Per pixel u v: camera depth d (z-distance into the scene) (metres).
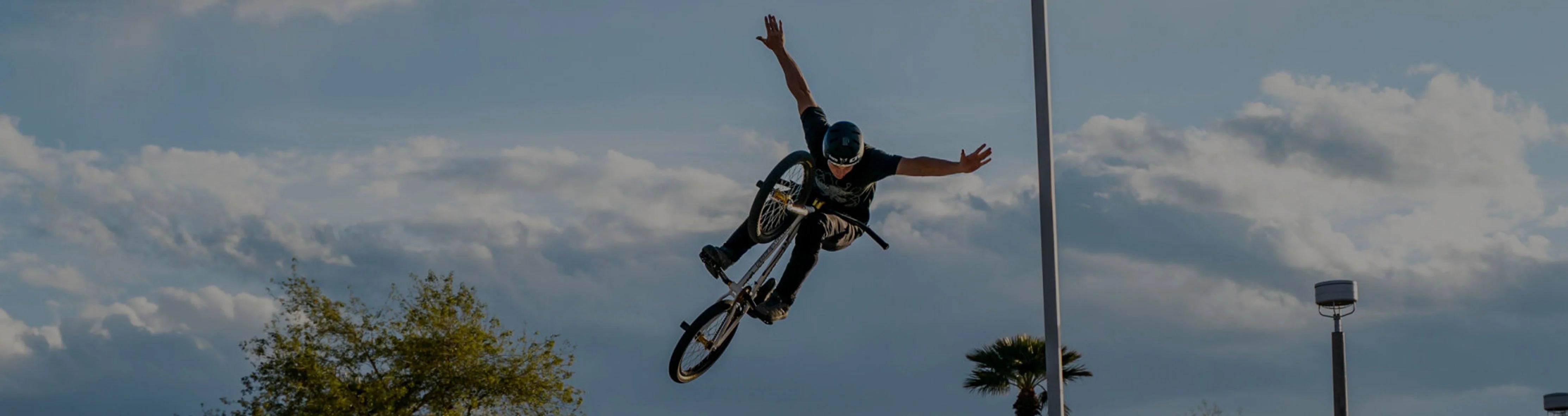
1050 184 12.08
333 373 35.78
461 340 36.22
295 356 35.75
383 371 36.78
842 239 9.33
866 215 9.39
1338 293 18.14
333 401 35.03
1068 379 32.31
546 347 37.81
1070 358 32.47
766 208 8.96
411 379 36.56
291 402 35.28
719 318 9.54
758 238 9.02
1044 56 12.35
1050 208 12.02
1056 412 11.59
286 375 35.75
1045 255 11.93
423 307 37.09
